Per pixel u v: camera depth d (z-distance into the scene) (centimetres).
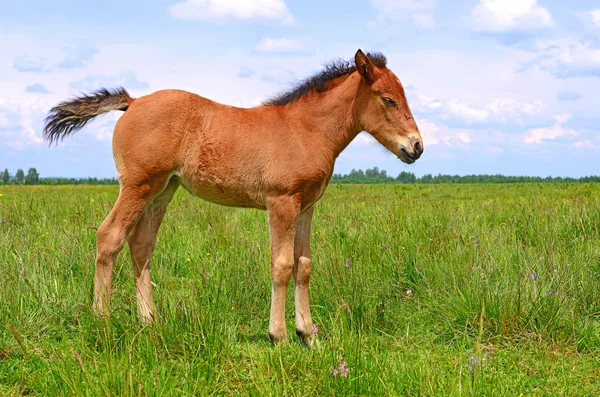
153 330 404
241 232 769
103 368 339
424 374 342
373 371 340
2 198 1391
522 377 376
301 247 461
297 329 452
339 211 983
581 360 407
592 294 509
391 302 520
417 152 454
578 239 706
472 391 307
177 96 456
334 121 459
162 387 325
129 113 456
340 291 509
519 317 448
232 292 518
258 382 347
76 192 2211
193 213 948
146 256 480
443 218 816
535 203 1073
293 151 440
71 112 473
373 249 662
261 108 466
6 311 434
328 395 329
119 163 457
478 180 10100
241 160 444
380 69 463
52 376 351
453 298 492
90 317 417
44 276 518
